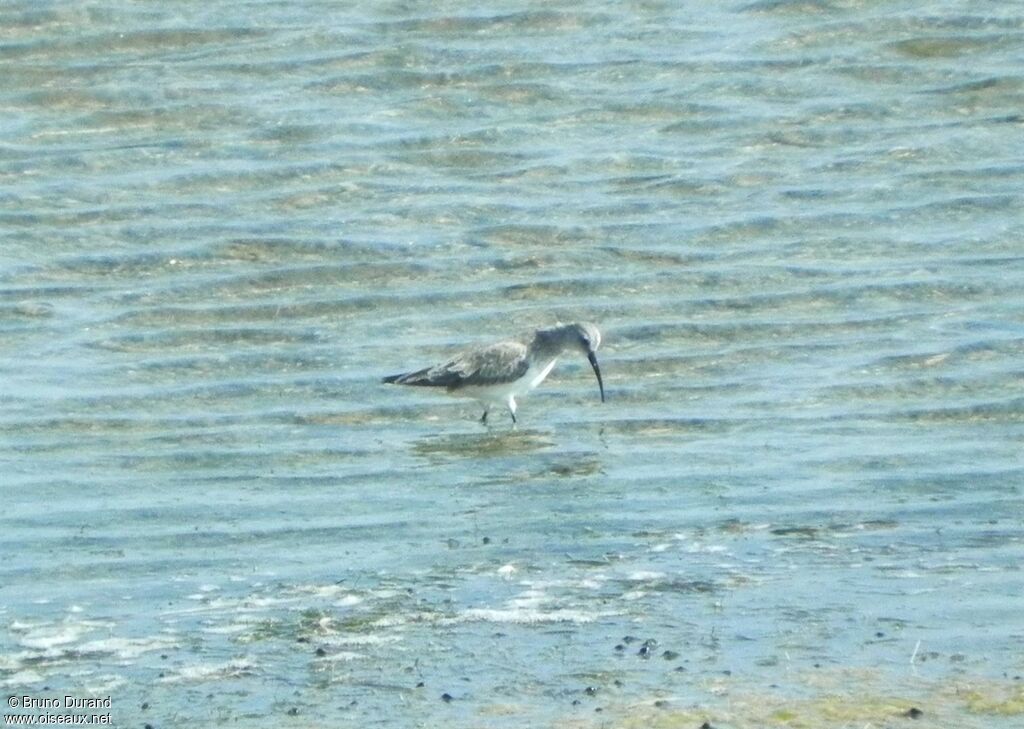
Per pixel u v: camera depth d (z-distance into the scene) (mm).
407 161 23047
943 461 15047
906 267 19766
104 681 11047
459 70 25531
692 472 14984
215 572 12953
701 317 18750
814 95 24594
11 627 11953
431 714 10461
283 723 10375
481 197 21875
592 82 25188
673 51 26000
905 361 17453
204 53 26250
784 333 18312
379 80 25344
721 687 10758
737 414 16422
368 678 11023
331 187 22266
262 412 16672
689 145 23375
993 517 13820
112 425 16312
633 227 20984
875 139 23328
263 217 21406
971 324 18266
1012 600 12125
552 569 12922
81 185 22203
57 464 15336
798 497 14328
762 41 26125
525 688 10820
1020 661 11086
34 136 23812
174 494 14656
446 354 18000
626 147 23312
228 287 19625
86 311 19016
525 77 25328
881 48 25766
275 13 27500
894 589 12383
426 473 15148
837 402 16641
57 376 17391
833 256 20172
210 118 24312
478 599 12336
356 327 18656
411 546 13445
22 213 21375
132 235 20875
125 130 24078
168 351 18078
